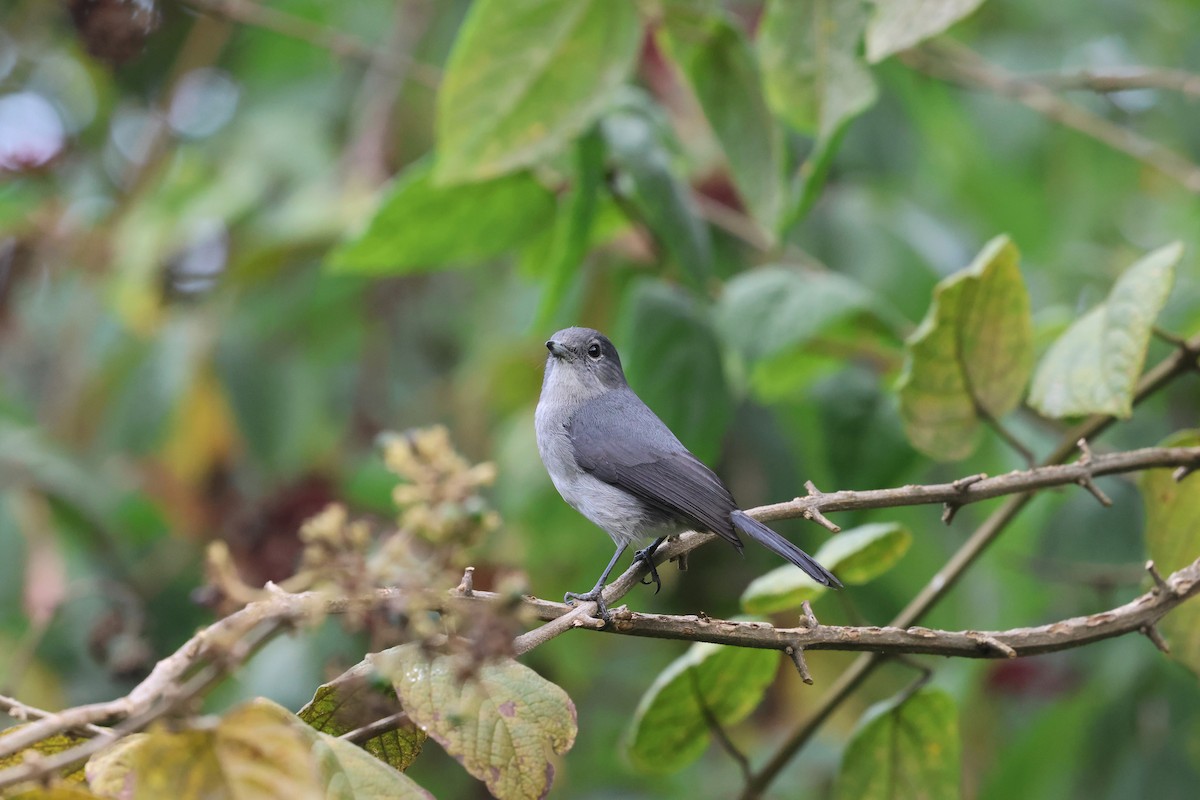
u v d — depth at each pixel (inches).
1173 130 535.5
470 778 464.1
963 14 272.5
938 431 310.7
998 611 446.6
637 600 468.4
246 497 496.1
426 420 536.4
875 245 455.2
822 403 387.9
